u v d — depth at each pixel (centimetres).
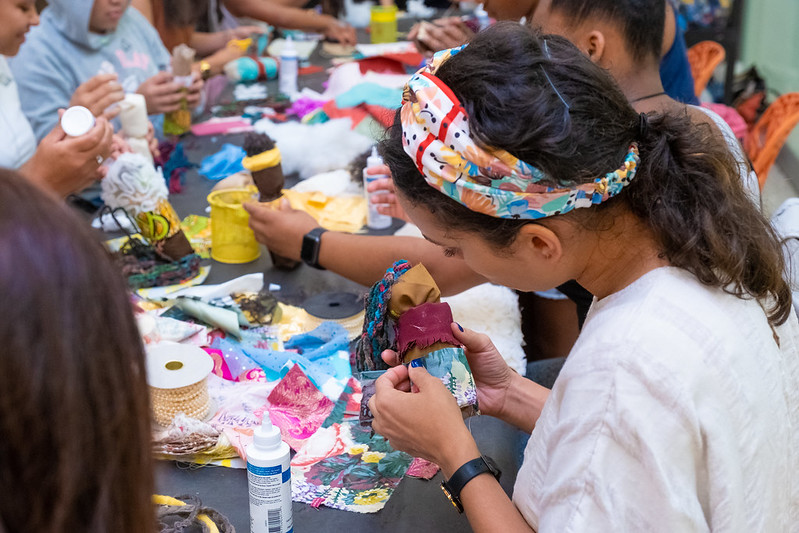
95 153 176
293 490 111
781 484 89
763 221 88
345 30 389
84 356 45
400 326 119
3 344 42
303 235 166
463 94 81
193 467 116
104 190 164
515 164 79
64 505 45
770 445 85
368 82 258
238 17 391
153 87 248
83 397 45
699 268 83
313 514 107
